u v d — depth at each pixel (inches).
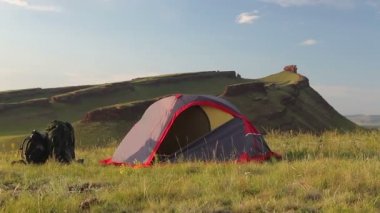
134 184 331.3
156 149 476.1
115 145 810.2
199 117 499.5
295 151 523.2
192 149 478.0
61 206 261.3
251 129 493.7
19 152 633.6
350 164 375.9
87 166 470.9
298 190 294.7
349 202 267.7
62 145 500.4
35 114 7116.1
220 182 321.7
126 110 5078.7
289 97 6973.4
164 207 262.7
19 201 266.5
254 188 305.4
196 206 260.2
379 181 307.1
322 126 6948.8
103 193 294.8
